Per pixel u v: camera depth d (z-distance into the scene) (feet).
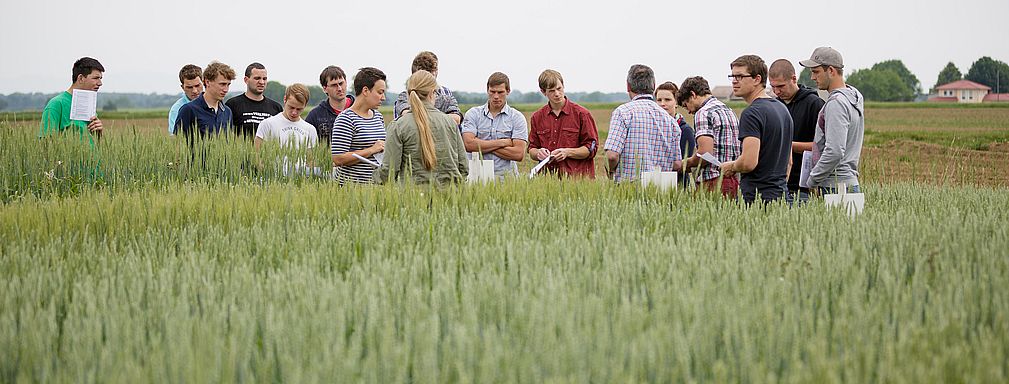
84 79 28.76
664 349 8.93
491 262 13.50
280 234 16.55
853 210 20.11
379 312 10.31
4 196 24.53
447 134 22.03
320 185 22.97
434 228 17.37
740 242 15.03
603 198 21.33
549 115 29.12
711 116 23.75
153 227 17.94
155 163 27.91
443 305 10.83
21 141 26.58
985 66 476.95
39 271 13.24
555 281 11.64
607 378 8.65
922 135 118.32
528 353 8.56
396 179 22.06
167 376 8.76
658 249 14.03
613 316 10.02
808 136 25.95
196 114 30.09
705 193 21.95
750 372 8.58
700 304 10.31
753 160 20.97
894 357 8.82
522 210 19.15
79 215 18.07
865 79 442.09
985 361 8.55
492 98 28.81
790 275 12.33
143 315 10.63
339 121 25.46
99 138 28.60
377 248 15.19
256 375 9.20
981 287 11.45
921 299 11.07
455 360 8.72
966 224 17.16
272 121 29.78
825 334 9.70
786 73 25.40
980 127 150.30
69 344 9.66
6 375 9.36
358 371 8.90
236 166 28.14
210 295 11.37
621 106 26.61
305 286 11.67
